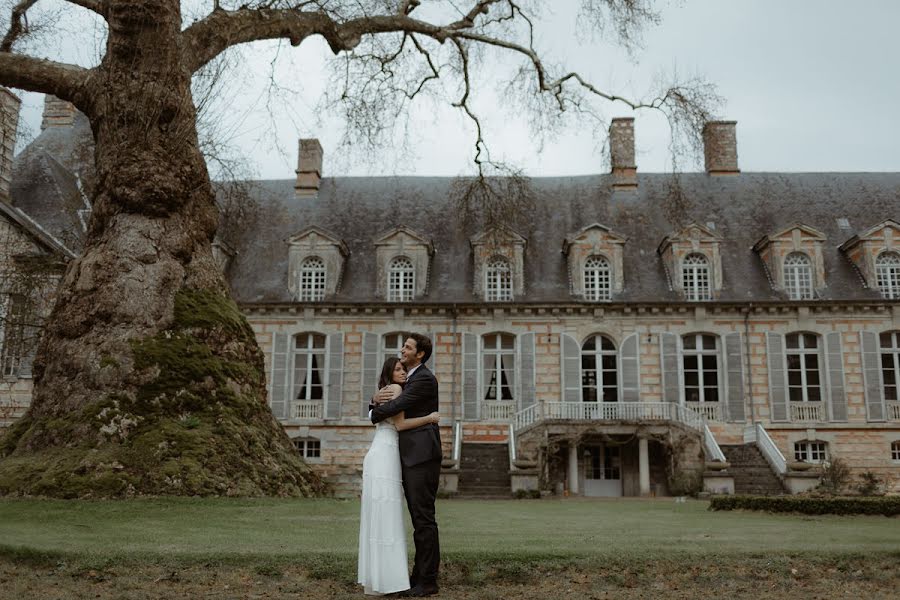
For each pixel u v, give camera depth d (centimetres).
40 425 1276
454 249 3288
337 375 3073
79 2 1493
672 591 622
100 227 1443
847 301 2961
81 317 1352
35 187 2880
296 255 3191
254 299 3150
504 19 2234
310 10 1770
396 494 586
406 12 2045
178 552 695
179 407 1321
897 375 2983
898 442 2927
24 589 591
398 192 3525
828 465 2600
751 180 3462
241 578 633
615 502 2169
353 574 639
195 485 1201
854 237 3103
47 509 1017
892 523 1280
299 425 3044
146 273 1391
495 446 2875
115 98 1428
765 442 2780
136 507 1055
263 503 1150
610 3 2053
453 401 3030
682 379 2998
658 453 2894
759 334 3011
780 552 732
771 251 3106
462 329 3081
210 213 1538
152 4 1405
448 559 671
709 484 2484
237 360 1447
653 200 3406
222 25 1575
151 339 1352
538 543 789
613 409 2861
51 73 1468
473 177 2611
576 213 3381
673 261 3111
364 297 3147
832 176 3462
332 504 1195
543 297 3103
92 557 671
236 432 1335
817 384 3003
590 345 3081
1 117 2294
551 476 2822
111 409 1263
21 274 2183
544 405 2880
